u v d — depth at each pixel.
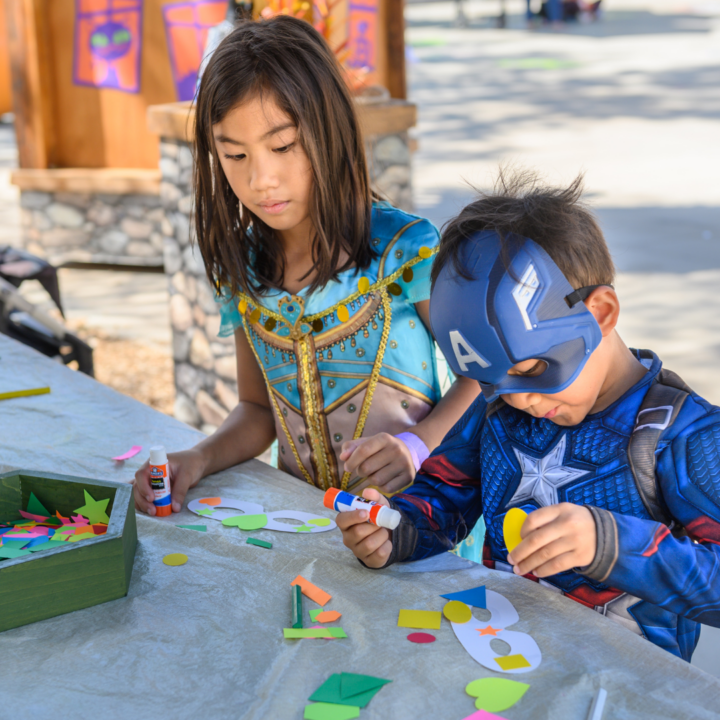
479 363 1.02
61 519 1.29
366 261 1.51
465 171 8.52
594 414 1.15
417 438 1.44
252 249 1.57
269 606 1.13
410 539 1.22
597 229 1.08
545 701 0.92
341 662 1.00
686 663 0.99
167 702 0.94
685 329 4.59
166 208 3.65
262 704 0.93
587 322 1.02
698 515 1.05
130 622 1.09
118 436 1.69
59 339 3.50
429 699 0.93
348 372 1.55
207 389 3.68
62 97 5.72
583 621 1.08
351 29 5.09
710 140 9.88
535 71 16.52
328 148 1.38
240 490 1.49
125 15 5.41
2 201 7.88
